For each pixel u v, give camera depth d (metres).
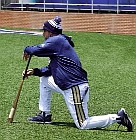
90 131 13.78
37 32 45.91
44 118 14.77
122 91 20.75
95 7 53.53
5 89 20.28
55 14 51.03
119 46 37.75
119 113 13.81
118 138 13.34
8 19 52.47
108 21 49.25
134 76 24.78
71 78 13.46
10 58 29.59
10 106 17.08
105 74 25.12
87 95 13.62
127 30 48.78
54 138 13.25
